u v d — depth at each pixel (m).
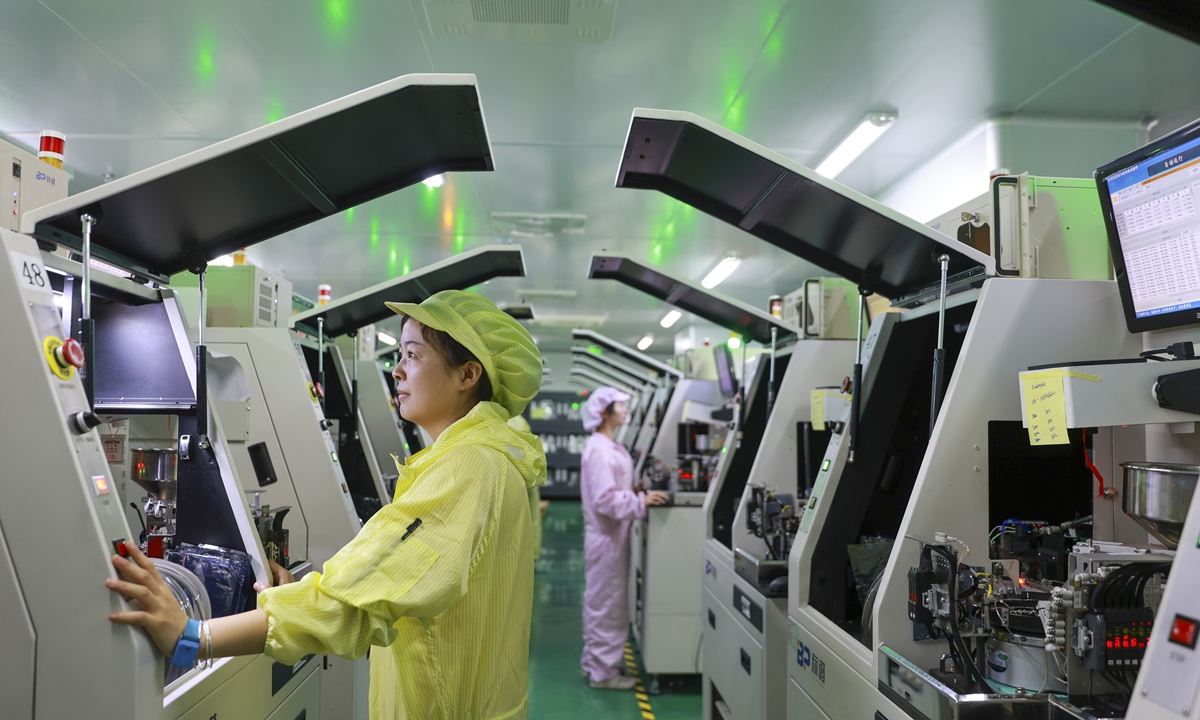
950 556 1.54
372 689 1.44
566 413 15.56
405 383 1.49
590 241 6.81
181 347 1.78
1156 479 1.40
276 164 1.54
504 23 3.11
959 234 2.05
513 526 1.38
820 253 2.29
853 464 2.37
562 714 4.09
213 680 1.50
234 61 3.61
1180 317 1.58
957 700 1.41
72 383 1.22
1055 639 1.44
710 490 3.75
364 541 1.19
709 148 1.85
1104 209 1.72
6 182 1.46
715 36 3.35
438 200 5.62
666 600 4.43
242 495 1.83
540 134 4.47
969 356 1.75
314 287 8.73
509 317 1.58
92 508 1.15
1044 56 3.50
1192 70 3.59
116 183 1.36
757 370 3.82
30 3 3.09
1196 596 0.99
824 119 4.25
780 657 2.59
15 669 1.15
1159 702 0.99
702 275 8.23
